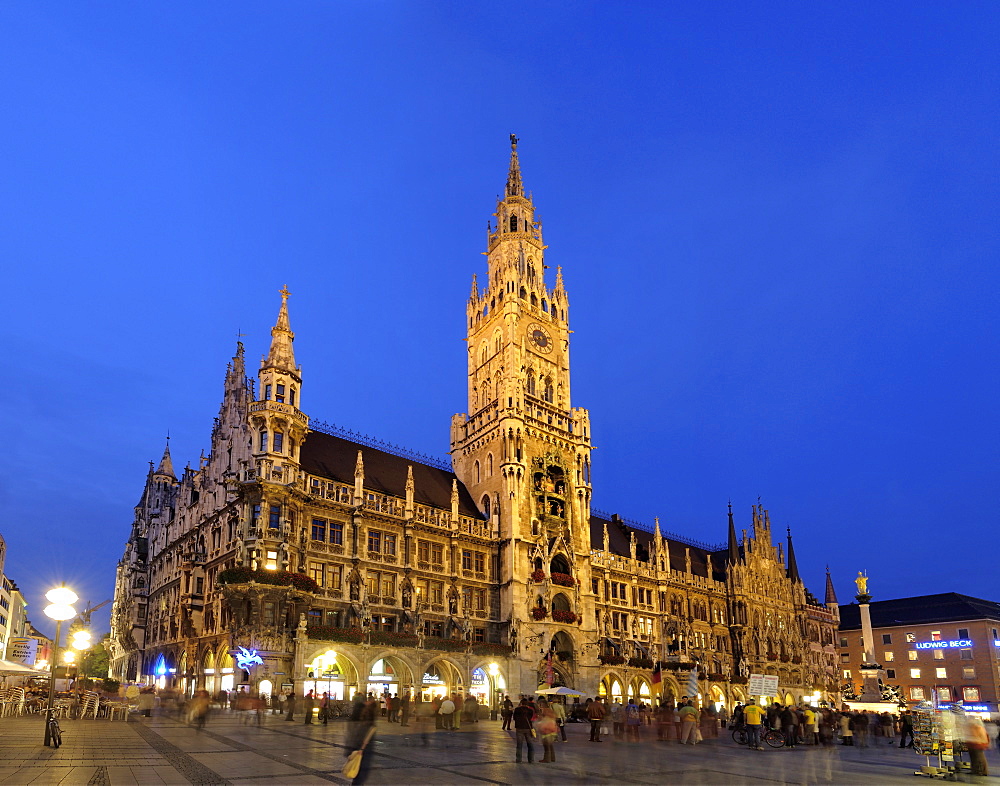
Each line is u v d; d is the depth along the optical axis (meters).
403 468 85.88
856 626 143.38
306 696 53.81
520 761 29.41
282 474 66.06
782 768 30.84
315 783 22.02
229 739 35.69
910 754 41.38
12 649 172.00
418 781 23.45
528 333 95.25
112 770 24.14
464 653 72.56
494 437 89.00
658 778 26.05
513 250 99.81
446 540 78.75
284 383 68.94
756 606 117.69
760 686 43.16
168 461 115.75
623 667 89.50
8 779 21.95
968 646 120.88
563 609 85.19
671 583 104.06
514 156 108.88
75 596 32.44
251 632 59.69
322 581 67.75
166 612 82.50
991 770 34.06
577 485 92.50
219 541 71.06
